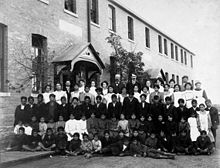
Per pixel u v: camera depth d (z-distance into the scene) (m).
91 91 12.20
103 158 9.20
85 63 14.70
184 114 10.16
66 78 14.34
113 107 10.80
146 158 9.08
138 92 11.66
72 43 14.84
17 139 10.25
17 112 10.56
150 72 22.97
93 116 10.68
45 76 12.95
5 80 10.93
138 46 22.91
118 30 20.17
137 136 9.88
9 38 11.05
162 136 10.03
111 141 10.06
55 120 10.76
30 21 12.15
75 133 10.03
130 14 22.00
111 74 18.41
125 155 9.59
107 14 18.86
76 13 15.45
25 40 11.82
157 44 26.64
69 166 7.92
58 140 10.02
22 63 11.59
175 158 9.03
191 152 9.68
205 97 10.78
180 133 9.94
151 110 10.48
